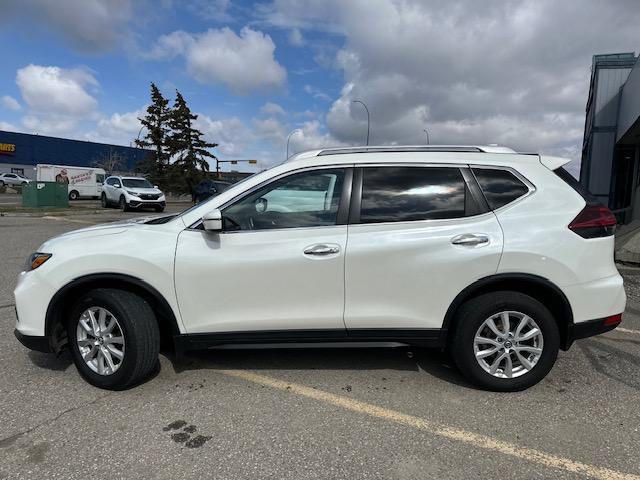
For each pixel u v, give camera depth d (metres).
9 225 15.78
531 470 2.80
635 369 4.23
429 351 4.62
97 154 69.56
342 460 2.89
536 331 3.66
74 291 3.89
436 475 2.76
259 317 3.72
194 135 47.31
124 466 2.83
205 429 3.23
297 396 3.70
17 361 4.37
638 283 7.69
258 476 2.75
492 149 3.94
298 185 3.80
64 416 3.40
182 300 3.73
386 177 3.79
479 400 3.64
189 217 3.83
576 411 3.48
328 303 3.69
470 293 3.66
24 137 63.31
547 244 3.59
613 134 18.17
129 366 3.69
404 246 3.62
